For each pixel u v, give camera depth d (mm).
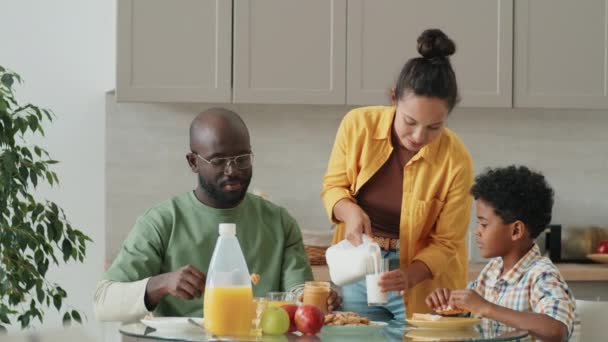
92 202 4008
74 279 3990
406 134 2482
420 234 2686
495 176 2406
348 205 2586
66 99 3977
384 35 3840
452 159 2660
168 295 2270
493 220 2369
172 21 3730
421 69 2422
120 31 3703
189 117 4066
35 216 3373
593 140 4320
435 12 3869
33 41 3953
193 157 2346
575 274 3721
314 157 4145
